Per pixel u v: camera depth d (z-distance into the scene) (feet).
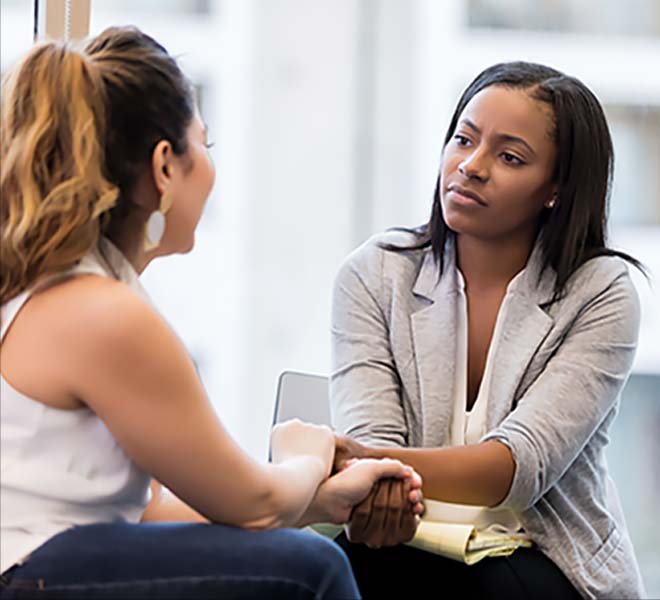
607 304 12.64
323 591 9.01
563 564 12.26
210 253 19.15
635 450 19.15
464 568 11.93
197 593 8.86
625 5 19.51
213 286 19.16
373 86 19.17
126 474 9.40
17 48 16.96
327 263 19.26
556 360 12.54
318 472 10.62
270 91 19.20
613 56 19.51
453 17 19.21
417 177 19.22
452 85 19.24
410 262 13.52
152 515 11.29
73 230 9.12
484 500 11.87
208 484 9.28
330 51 19.16
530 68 12.80
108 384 8.90
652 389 19.08
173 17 19.07
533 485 11.93
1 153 9.39
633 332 12.73
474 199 12.49
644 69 19.47
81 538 8.99
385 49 19.17
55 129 9.23
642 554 18.99
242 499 9.45
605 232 13.25
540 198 12.67
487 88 12.63
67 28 14.83
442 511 12.15
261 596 8.93
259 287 19.22
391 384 13.11
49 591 8.74
